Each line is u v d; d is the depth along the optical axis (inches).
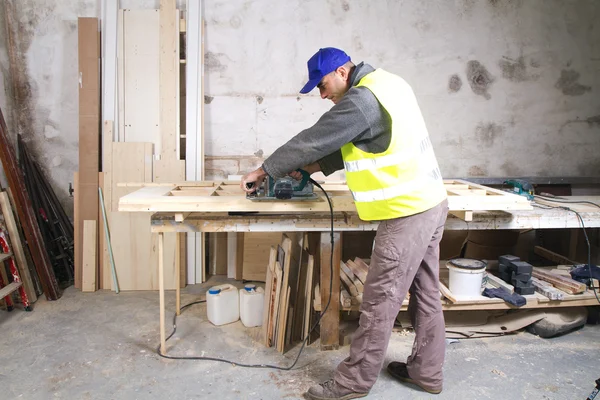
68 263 135.8
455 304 98.7
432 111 144.3
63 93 134.2
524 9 141.9
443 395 81.6
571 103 148.6
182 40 135.6
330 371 89.4
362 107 65.9
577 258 144.3
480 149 147.9
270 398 80.5
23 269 116.3
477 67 143.3
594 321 110.0
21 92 133.0
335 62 73.3
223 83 137.6
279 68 138.1
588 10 143.9
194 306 119.9
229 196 85.5
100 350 96.0
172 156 132.1
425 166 72.1
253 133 140.7
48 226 133.7
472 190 96.2
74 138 136.3
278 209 81.7
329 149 67.3
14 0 129.2
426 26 139.6
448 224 94.0
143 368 89.4
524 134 148.6
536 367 91.0
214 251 144.0
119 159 129.4
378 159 69.5
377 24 138.3
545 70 145.7
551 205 104.3
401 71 141.3
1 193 114.4
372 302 74.2
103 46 129.3
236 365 91.0
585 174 152.9
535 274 113.0
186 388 83.1
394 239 71.7
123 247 130.2
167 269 131.6
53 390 81.7
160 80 130.5
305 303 100.3
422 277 79.4
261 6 135.1
